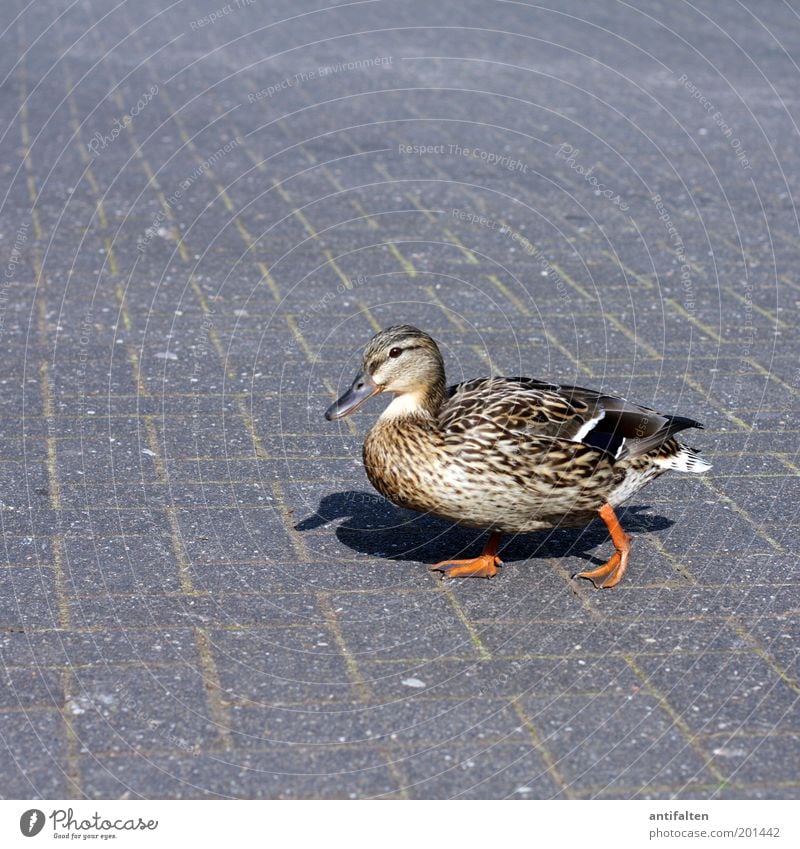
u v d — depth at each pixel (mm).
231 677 4547
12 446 6516
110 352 7883
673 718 4363
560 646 4801
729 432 6906
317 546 5590
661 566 5445
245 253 9758
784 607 5105
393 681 4547
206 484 6180
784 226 10633
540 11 19000
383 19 18312
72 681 4500
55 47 16266
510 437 5098
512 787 4023
